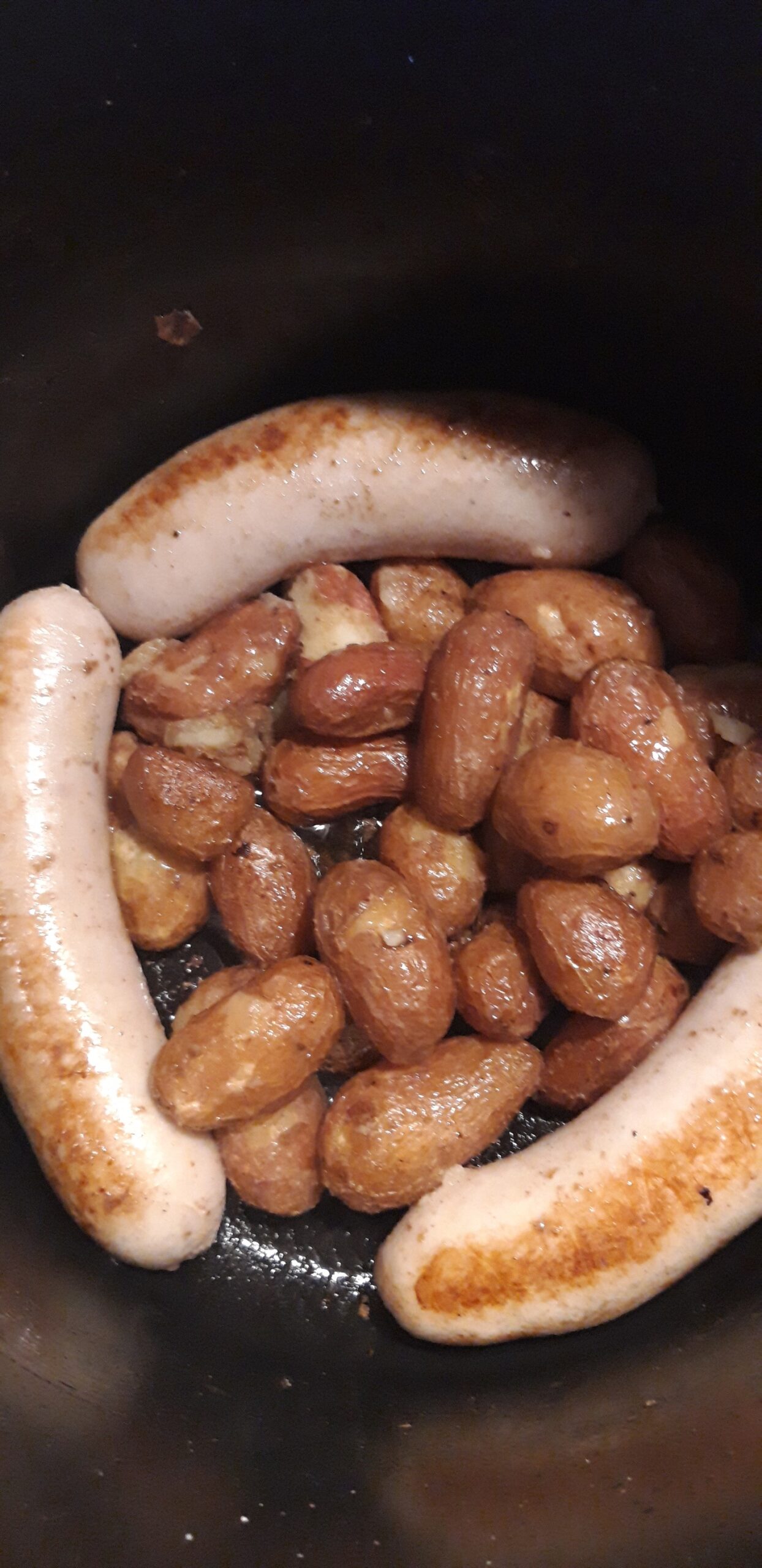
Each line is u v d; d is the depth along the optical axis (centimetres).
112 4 24
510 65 25
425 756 28
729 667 31
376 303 30
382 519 31
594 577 31
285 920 29
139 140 26
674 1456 24
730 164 25
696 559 31
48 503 32
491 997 27
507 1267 25
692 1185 25
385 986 26
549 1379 27
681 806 28
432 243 28
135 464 32
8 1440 23
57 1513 23
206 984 29
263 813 30
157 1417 26
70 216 27
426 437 30
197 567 31
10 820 28
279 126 26
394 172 27
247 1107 27
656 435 32
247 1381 28
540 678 31
